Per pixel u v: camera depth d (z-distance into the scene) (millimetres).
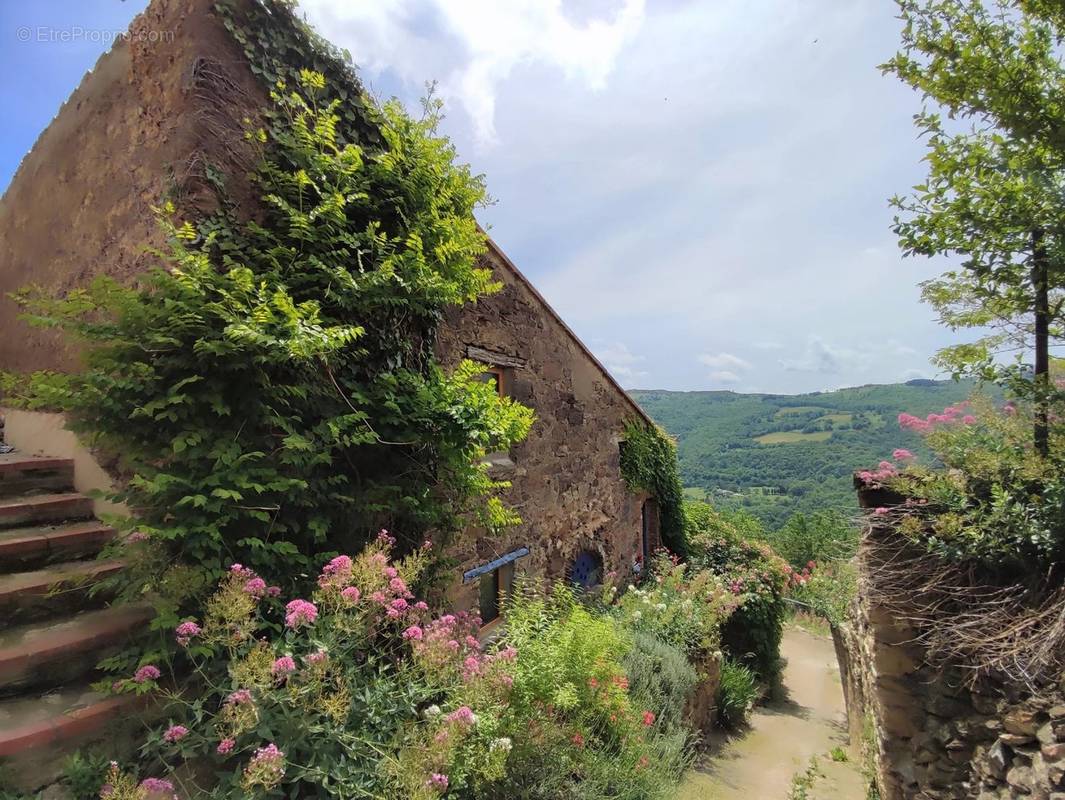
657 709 4324
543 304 5898
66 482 3012
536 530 5719
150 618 2193
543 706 2945
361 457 3059
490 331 5004
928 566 3096
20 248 4082
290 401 2654
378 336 3234
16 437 3742
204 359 2283
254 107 2787
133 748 1847
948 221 3117
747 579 8102
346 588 2150
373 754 2043
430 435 3250
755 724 6480
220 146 2600
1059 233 2816
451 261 3492
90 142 3240
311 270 2863
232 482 2289
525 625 3475
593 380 7145
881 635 3201
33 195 3928
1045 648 2369
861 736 4949
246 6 2775
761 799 4379
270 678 1858
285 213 2824
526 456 5613
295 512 2629
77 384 2213
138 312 2193
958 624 2799
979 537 2797
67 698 1937
